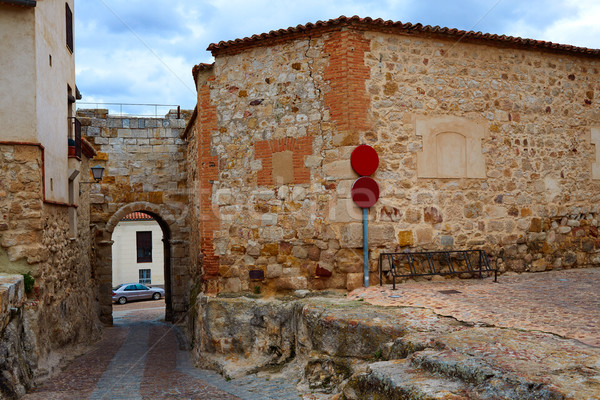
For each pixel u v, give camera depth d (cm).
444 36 969
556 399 370
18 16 905
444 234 961
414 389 442
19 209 897
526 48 1044
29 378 790
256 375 830
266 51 980
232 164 1001
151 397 716
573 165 1092
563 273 1017
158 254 3531
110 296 1908
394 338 620
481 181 995
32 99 908
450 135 972
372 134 919
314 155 935
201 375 895
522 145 1038
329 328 708
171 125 1952
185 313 1803
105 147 1906
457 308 704
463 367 452
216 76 1017
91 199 1889
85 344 1330
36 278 898
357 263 907
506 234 1012
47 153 988
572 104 1097
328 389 668
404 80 944
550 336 534
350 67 910
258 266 970
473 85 996
